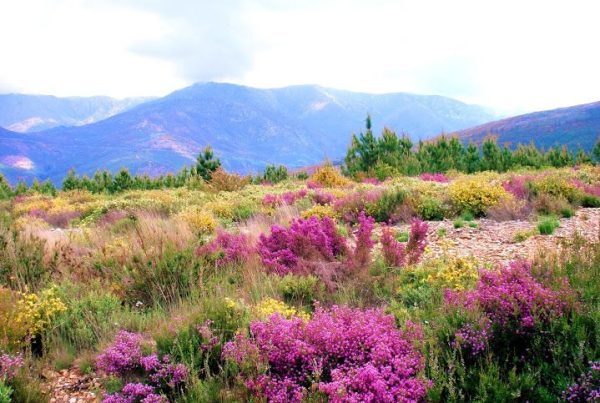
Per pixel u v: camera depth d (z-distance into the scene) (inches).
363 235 277.3
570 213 430.0
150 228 346.9
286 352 155.2
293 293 239.9
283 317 180.5
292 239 297.6
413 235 282.4
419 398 130.0
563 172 738.2
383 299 225.6
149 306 243.0
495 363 134.8
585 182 615.2
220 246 318.7
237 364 154.0
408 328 160.9
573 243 230.1
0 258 261.3
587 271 170.9
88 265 280.5
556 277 170.2
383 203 490.6
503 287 161.9
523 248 314.3
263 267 279.4
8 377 151.9
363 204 499.2
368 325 162.6
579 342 127.9
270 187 996.6
